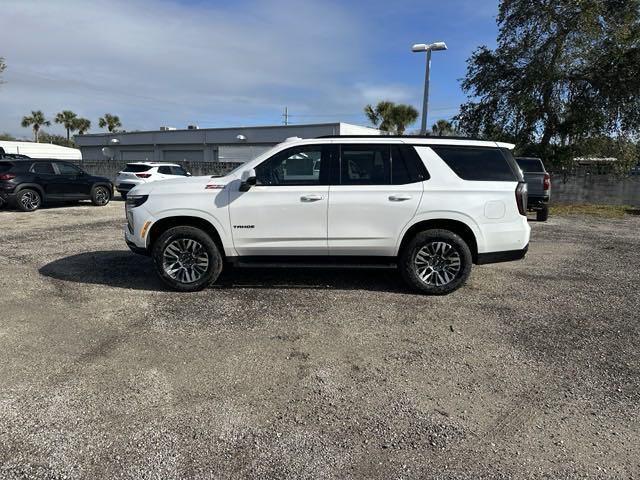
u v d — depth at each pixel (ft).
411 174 18.24
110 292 18.78
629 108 52.54
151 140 137.49
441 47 58.34
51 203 54.49
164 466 8.63
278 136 116.57
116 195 68.95
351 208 17.98
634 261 25.59
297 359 13.01
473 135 61.26
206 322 15.61
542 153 57.52
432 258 18.65
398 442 9.41
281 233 18.20
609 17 51.24
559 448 9.27
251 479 8.32
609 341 14.47
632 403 10.92
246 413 10.36
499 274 22.35
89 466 8.59
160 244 18.45
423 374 12.25
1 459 8.73
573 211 51.34
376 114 113.29
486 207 18.15
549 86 54.65
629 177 56.39
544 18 52.80
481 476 8.46
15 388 11.23
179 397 10.96
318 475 8.45
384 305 17.54
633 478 8.43
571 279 21.61
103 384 11.48
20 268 22.53
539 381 11.93
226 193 18.22
